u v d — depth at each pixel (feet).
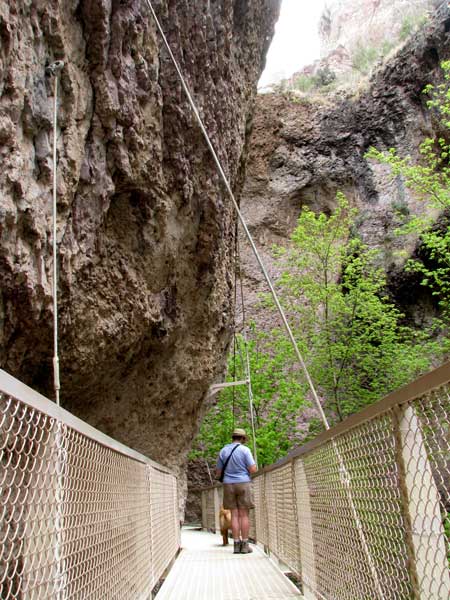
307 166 73.05
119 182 14.56
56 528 5.78
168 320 19.63
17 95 9.69
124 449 10.36
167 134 16.89
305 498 13.07
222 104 20.99
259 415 51.72
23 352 11.96
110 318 15.11
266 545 22.36
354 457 8.28
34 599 5.07
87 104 12.82
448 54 61.87
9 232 9.76
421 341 55.01
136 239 16.16
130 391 19.77
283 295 58.95
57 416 5.91
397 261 61.11
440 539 5.38
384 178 66.23
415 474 5.82
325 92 76.13
